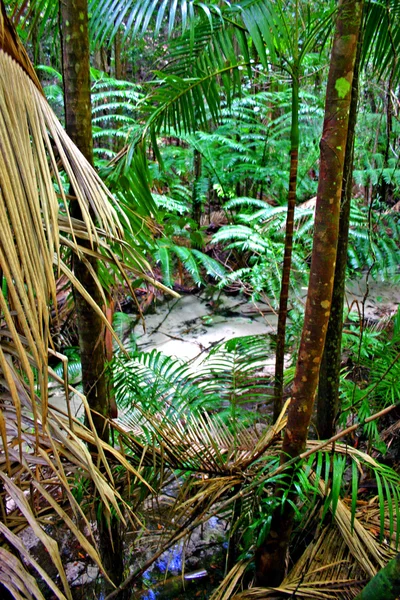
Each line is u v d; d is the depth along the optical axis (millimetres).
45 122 638
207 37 1087
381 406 1438
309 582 1003
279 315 1169
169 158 3244
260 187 3604
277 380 1221
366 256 2670
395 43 1344
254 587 1031
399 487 881
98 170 1214
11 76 557
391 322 2127
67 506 969
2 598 633
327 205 767
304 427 909
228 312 2824
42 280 498
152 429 1117
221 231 2707
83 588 1226
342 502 1062
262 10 1007
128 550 1330
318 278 801
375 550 988
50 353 658
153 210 1203
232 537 1189
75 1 780
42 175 553
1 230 441
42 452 590
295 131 1069
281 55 1109
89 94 847
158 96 1153
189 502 1021
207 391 1251
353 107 1052
